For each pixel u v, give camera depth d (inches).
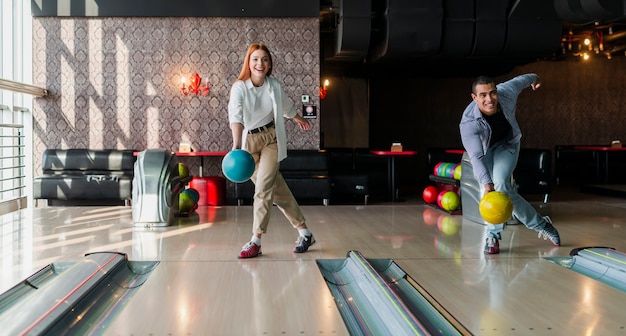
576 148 428.1
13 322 88.3
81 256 144.6
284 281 118.9
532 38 327.6
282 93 146.1
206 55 313.9
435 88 504.7
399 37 317.7
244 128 142.2
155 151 203.3
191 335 84.9
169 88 313.7
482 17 325.1
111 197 287.1
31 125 309.3
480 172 142.9
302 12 314.8
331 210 245.3
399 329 86.9
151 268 137.0
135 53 311.4
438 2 316.5
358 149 402.6
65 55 309.6
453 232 184.7
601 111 509.0
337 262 141.4
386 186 370.3
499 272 127.0
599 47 417.1
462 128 147.6
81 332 92.0
